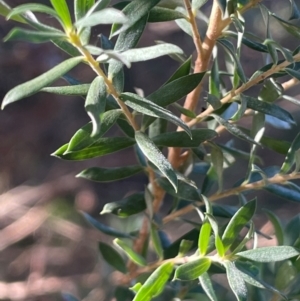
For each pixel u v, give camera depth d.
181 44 1.02
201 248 0.32
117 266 0.39
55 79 0.28
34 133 1.15
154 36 1.01
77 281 0.84
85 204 1.09
